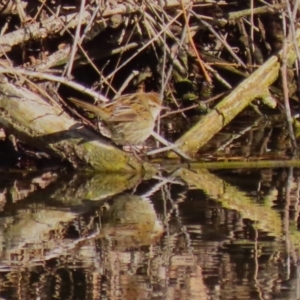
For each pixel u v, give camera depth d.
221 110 13.61
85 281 7.54
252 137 14.48
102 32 15.32
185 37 14.98
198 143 13.25
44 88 13.48
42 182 11.95
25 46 14.60
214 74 16.06
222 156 13.15
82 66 15.67
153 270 7.84
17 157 13.18
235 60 16.55
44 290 7.36
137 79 16.12
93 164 12.51
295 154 13.24
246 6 16.34
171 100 16.39
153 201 10.58
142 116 12.47
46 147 12.54
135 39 15.46
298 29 15.32
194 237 8.95
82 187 11.55
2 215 9.93
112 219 9.71
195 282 7.54
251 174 12.23
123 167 12.48
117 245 8.67
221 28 16.48
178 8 15.07
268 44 16.69
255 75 14.48
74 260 8.20
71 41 14.90
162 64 14.78
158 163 12.84
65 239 8.90
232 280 7.57
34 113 12.40
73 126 12.47
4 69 12.34
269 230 9.23
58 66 14.94
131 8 14.56
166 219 9.65
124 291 7.36
